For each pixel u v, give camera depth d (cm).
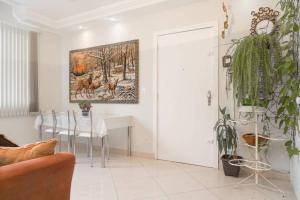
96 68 482
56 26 493
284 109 266
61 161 172
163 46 402
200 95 368
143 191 272
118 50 450
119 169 355
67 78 538
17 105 465
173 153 395
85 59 499
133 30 435
